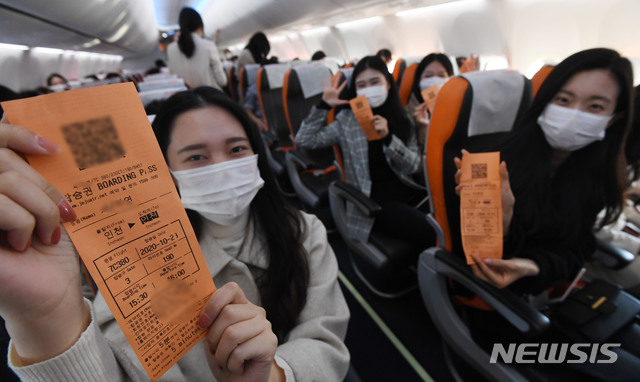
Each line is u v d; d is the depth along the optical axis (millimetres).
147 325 330
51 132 278
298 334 701
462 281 1041
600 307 968
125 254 318
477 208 867
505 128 1180
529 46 3039
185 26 3297
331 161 2605
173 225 354
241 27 10531
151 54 12922
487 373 1066
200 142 624
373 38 5816
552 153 1163
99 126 302
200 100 635
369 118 1577
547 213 1086
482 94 1073
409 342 1585
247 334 385
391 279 2014
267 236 753
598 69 922
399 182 1955
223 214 666
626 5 2086
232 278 716
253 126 716
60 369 329
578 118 965
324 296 773
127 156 321
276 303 720
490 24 3320
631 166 1227
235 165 646
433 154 1087
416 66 2482
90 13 3520
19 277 294
